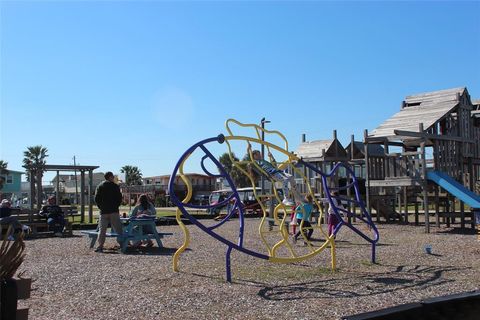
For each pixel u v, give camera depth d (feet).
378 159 62.85
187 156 25.27
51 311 18.53
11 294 11.67
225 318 17.54
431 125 60.18
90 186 81.15
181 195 211.20
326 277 25.52
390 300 20.15
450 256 32.91
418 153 54.19
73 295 21.26
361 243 41.39
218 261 31.17
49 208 54.80
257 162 29.53
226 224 71.82
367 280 24.61
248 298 20.62
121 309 18.81
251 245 41.19
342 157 71.36
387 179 57.93
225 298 20.62
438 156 59.62
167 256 34.06
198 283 23.82
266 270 27.58
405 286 22.98
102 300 20.30
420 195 62.49
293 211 42.34
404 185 55.47
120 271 27.45
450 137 60.75
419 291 21.84
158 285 23.34
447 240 43.06
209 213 96.73
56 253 36.55
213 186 265.95
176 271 27.22
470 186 66.80
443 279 24.66
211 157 26.13
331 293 21.57
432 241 42.45
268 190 105.60
